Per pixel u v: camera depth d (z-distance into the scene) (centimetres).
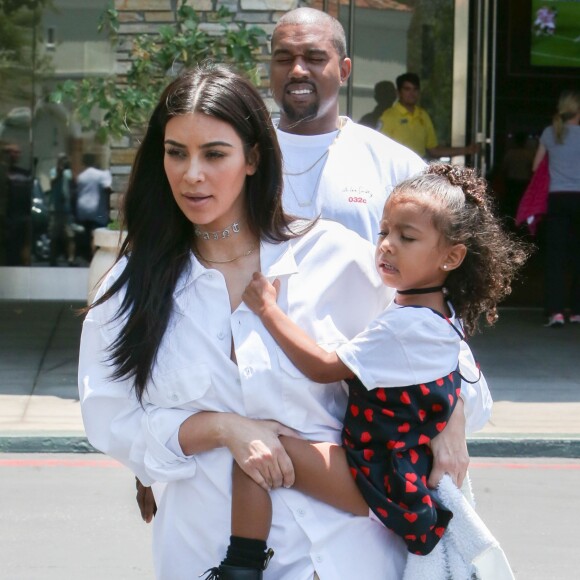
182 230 428
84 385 428
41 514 996
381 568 412
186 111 404
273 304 417
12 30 2106
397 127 1939
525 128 2183
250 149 418
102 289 432
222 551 413
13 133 2130
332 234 436
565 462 1244
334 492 408
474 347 1753
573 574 880
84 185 2145
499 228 433
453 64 2002
